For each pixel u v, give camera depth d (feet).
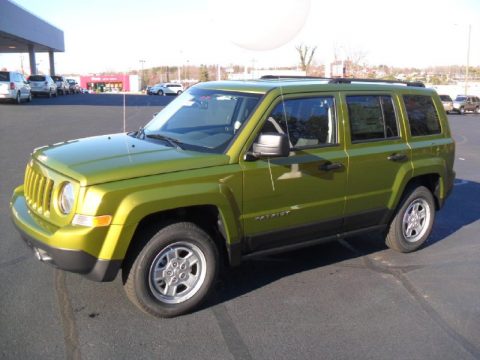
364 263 18.21
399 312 14.47
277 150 13.55
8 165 31.99
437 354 12.34
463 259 18.98
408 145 18.34
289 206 15.12
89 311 13.61
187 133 15.65
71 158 13.57
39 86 121.08
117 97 139.74
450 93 193.77
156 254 13.08
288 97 15.25
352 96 16.89
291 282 16.24
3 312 13.30
